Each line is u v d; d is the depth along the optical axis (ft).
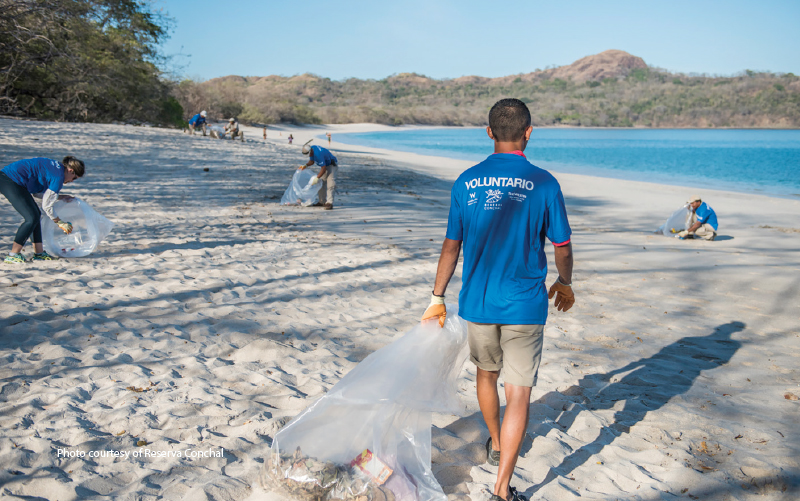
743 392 11.89
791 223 42.65
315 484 7.07
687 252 28.58
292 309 16.37
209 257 21.93
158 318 14.79
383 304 17.48
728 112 544.62
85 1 86.79
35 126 73.05
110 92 109.19
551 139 295.07
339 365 12.44
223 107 237.25
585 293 20.13
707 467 8.67
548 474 8.47
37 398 10.05
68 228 19.45
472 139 253.85
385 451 7.43
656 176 96.73
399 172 70.74
